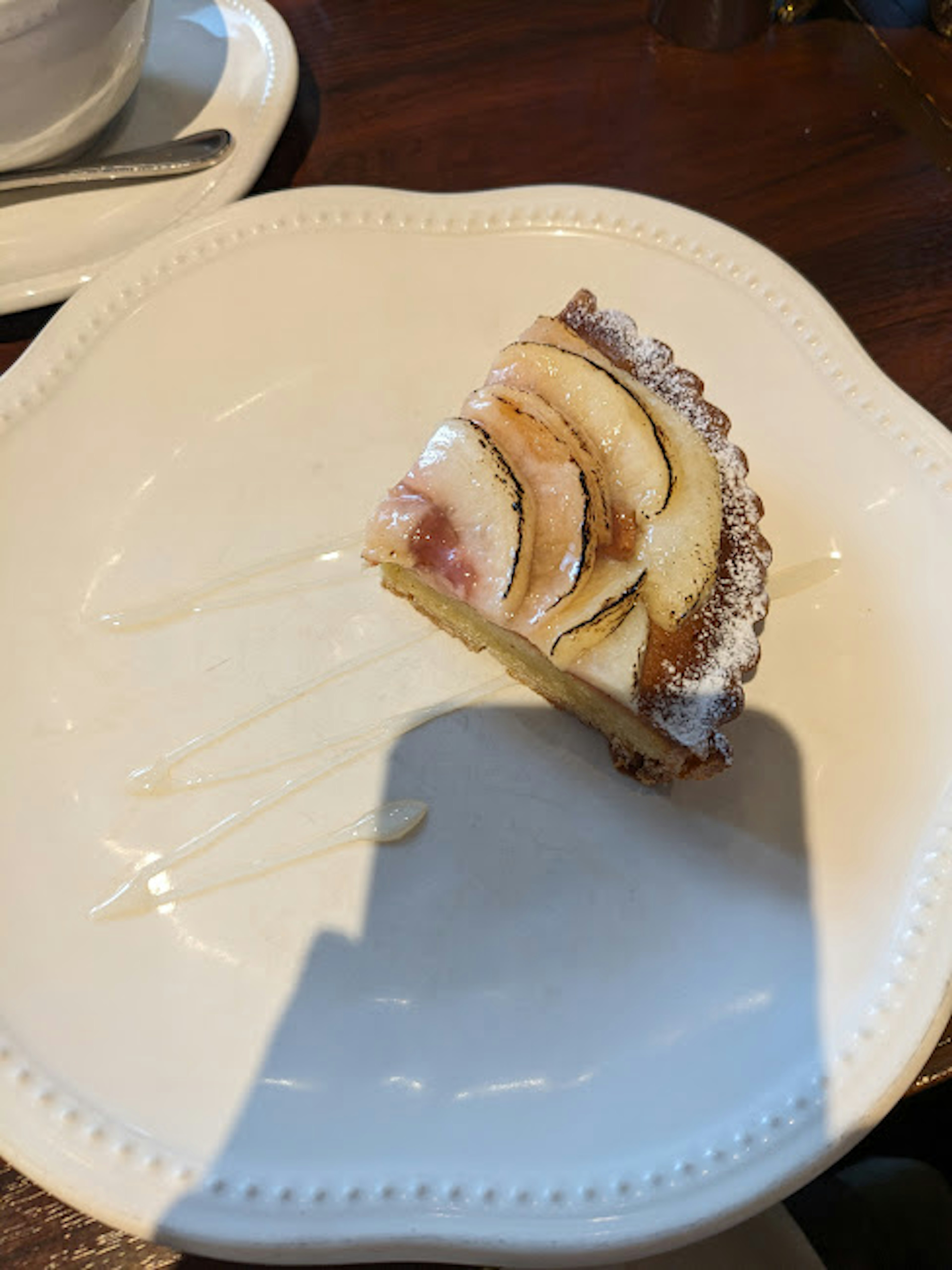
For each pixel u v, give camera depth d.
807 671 0.22
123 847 0.21
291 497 0.24
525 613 0.20
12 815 0.21
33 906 0.20
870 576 0.23
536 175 0.28
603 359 0.23
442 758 0.22
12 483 0.23
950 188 0.28
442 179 0.28
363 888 0.21
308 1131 0.18
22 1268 0.18
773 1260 0.23
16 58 0.22
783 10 0.31
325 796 0.22
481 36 0.30
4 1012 0.19
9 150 0.25
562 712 0.23
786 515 0.24
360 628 0.23
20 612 0.23
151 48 0.28
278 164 0.28
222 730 0.22
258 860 0.21
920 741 0.21
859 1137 0.18
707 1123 0.18
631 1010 0.19
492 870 0.21
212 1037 0.19
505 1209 0.17
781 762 0.21
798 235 0.27
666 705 0.20
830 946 0.20
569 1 0.31
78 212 0.26
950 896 0.19
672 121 0.29
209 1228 0.17
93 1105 0.18
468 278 0.26
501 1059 0.19
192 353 0.25
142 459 0.24
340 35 0.30
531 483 0.21
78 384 0.24
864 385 0.24
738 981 0.20
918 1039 0.18
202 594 0.23
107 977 0.20
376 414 0.25
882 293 0.27
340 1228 0.17
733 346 0.25
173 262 0.25
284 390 0.25
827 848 0.21
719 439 0.23
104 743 0.22
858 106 0.29
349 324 0.26
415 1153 0.18
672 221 0.26
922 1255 0.24
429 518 0.21
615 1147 0.18
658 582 0.21
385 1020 0.19
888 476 0.23
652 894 0.21
